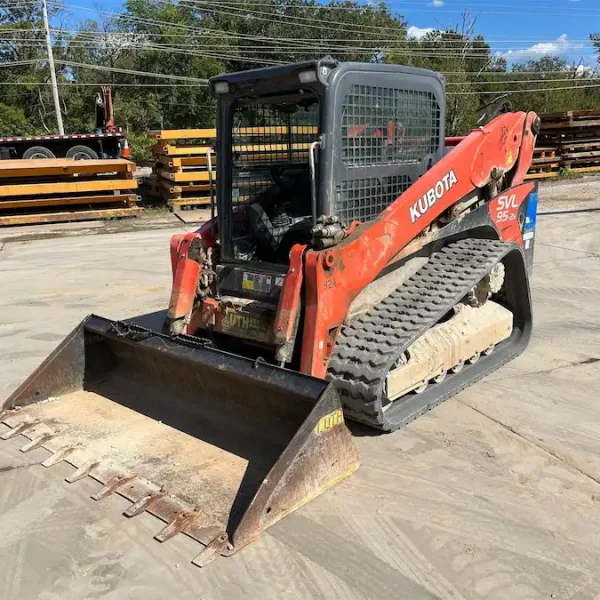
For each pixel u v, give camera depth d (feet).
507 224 17.47
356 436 13.58
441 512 10.94
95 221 45.70
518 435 13.51
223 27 140.67
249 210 14.61
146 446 12.68
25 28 124.47
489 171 16.43
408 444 13.19
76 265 31.40
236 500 10.87
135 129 128.26
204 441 12.67
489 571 9.55
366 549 10.03
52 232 41.68
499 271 16.58
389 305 14.12
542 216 41.47
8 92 122.72
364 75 13.05
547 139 63.16
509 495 11.41
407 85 14.24
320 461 11.23
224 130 14.07
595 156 63.77
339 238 12.33
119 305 24.02
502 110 17.87
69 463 12.42
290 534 10.38
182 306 14.16
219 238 14.62
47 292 26.35
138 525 10.68
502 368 17.11
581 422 14.07
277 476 10.57
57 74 130.21
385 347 12.60
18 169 43.75
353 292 12.80
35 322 22.34
